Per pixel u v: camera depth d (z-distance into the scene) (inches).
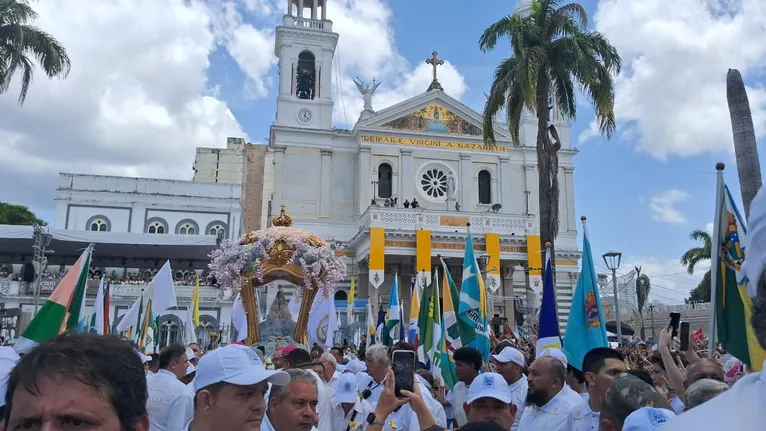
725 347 268.5
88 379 80.1
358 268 1659.7
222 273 599.8
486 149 1851.6
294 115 1800.0
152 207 1988.2
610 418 143.3
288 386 191.2
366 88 1865.2
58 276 1499.8
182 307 1396.4
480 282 469.7
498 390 200.8
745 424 61.4
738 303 270.5
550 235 871.1
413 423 257.4
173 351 309.3
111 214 1957.4
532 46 920.9
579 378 292.4
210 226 2016.5
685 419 68.8
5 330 1222.9
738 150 529.7
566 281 1804.9
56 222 1914.4
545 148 896.3
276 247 611.2
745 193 521.7
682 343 277.9
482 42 959.0
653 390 140.6
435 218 1519.4
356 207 1771.7
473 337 454.9
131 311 576.4
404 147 1792.6
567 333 359.9
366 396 299.7
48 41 912.9
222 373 152.6
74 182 1952.5
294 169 1759.4
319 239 644.7
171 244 1515.7
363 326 1296.8
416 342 590.2
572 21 916.6
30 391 79.6
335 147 1807.3
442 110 1849.2
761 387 63.4
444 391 434.6
